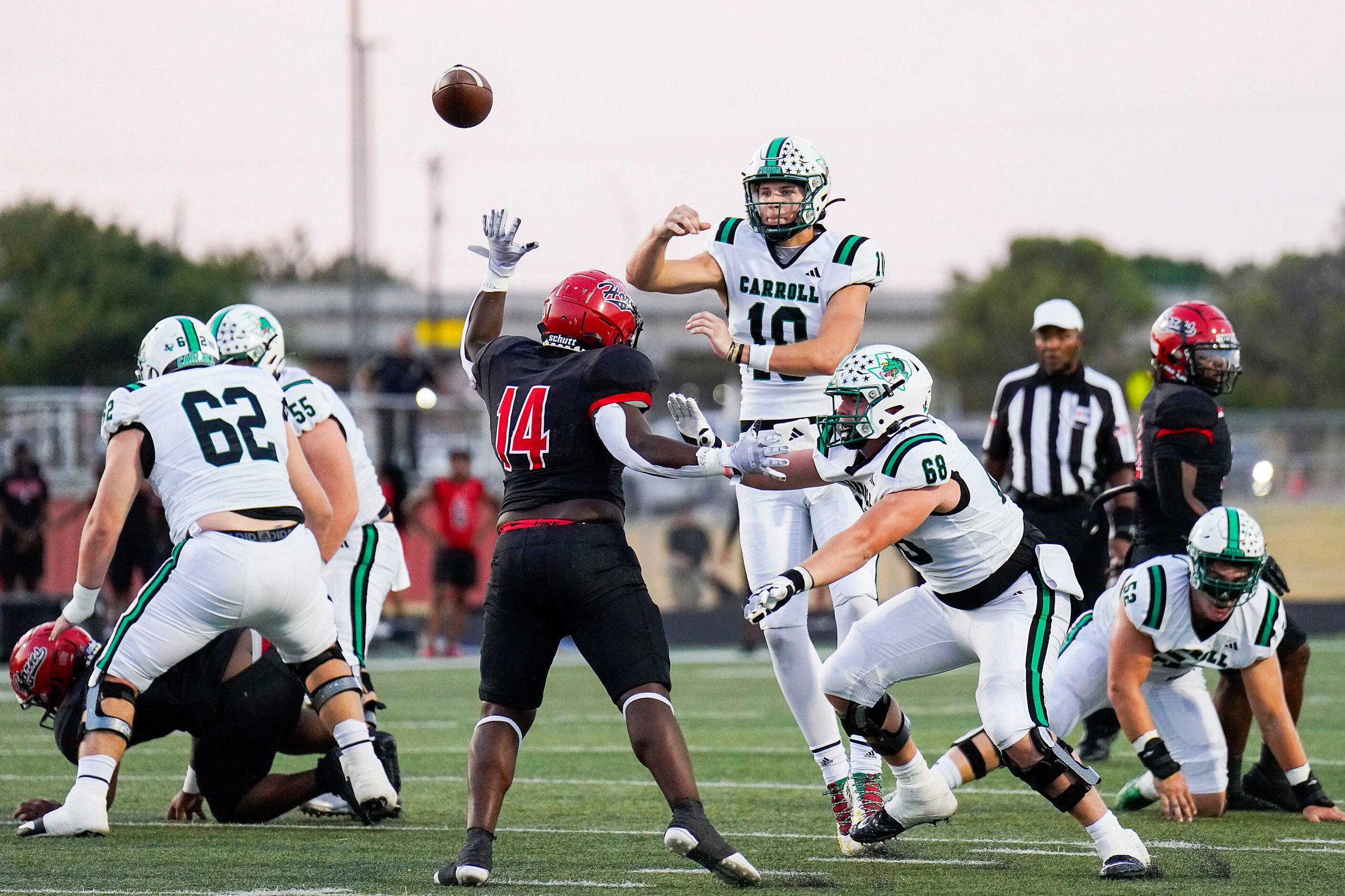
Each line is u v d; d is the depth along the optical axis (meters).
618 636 13.74
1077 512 25.41
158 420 16.42
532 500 14.02
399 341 52.50
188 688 17.05
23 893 13.12
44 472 47.06
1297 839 16.56
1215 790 18.25
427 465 51.91
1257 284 150.25
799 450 15.05
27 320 122.94
